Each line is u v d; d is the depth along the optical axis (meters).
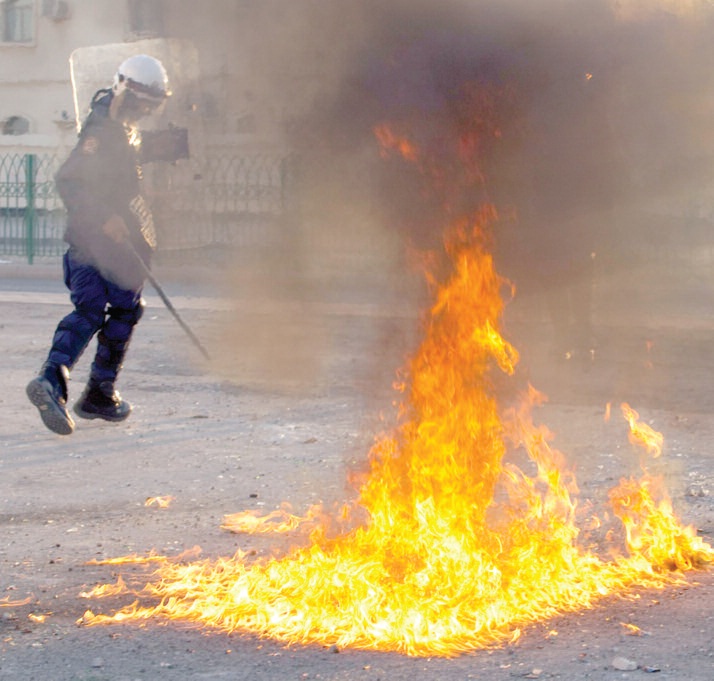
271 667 4.00
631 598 4.68
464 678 3.88
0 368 12.08
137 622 4.46
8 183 26.45
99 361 6.77
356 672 3.94
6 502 6.62
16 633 4.36
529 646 4.16
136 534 5.86
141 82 5.84
